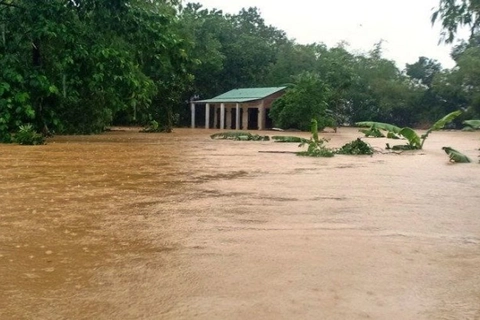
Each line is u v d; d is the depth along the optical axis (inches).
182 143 815.1
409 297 128.7
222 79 1856.5
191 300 125.9
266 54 1929.1
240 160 522.3
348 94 1971.0
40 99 847.7
